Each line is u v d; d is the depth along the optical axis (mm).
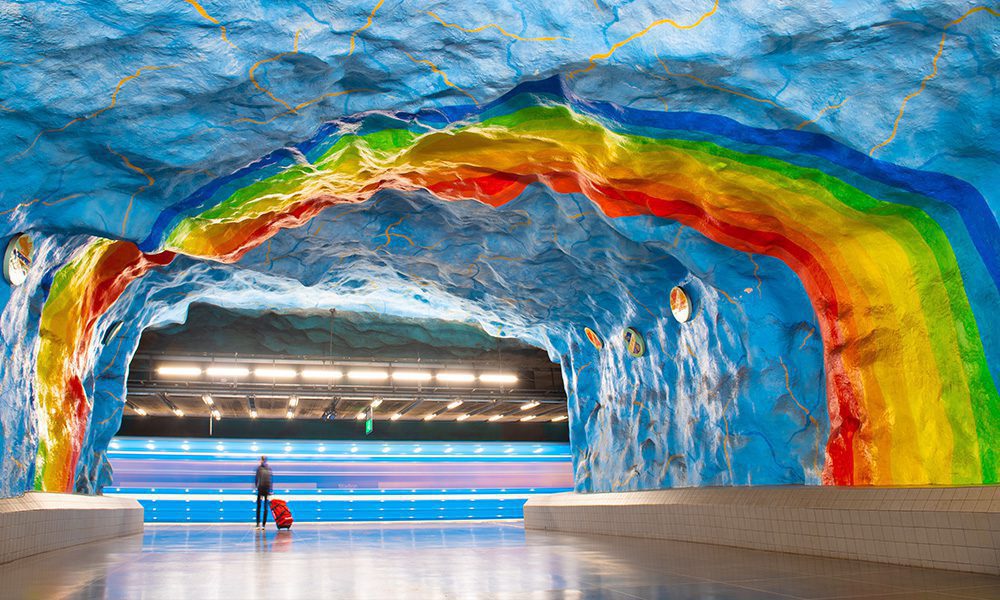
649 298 10648
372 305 13875
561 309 12328
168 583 5547
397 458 21406
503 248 10297
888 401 7160
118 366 11820
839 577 5113
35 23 4281
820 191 6691
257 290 12273
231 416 22031
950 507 5336
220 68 4852
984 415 6102
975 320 6152
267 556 8180
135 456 19609
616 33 4844
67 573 6133
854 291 7527
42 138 5305
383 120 6219
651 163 6984
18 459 7391
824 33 4758
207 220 7402
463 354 18641
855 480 7527
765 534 7449
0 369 6801
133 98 5031
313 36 4734
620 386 12281
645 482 11352
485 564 6980
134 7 4293
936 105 5219
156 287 10906
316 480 20672
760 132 5965
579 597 4660
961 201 6012
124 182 6133
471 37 4883
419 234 10109
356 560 7625
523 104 6137
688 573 5738
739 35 4809
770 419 8617
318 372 16109
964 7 4480
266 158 6566
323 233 9922
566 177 8156
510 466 22203
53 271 7613
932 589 4422
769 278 8500
